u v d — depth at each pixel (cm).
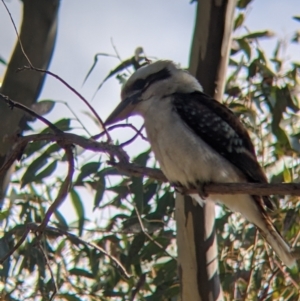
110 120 959
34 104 1029
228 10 1048
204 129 932
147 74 962
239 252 1145
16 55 1030
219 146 937
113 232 1126
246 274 1140
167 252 1136
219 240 1172
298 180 1152
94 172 1086
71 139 849
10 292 1091
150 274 1202
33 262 1109
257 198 948
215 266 1046
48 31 1037
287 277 1120
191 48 1065
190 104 934
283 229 1116
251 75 1171
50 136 852
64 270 1135
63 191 868
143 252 1130
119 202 1141
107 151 855
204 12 1050
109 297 1159
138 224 1123
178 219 1049
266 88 1163
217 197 956
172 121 919
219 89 1052
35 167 1105
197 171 910
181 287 1055
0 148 1013
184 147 908
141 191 1091
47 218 876
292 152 1143
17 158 868
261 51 1176
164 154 918
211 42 1048
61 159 1098
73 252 1152
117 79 1123
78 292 1136
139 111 959
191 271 1045
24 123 1027
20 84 1024
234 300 1108
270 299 1114
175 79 963
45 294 1093
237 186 823
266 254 1132
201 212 1038
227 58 1058
